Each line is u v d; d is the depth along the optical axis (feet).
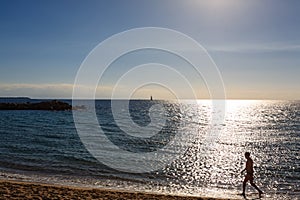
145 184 54.75
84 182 53.21
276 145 105.91
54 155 77.41
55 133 124.57
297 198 48.37
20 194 37.01
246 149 97.55
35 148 86.84
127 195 40.40
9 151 80.59
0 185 41.96
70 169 63.10
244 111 373.40
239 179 60.39
